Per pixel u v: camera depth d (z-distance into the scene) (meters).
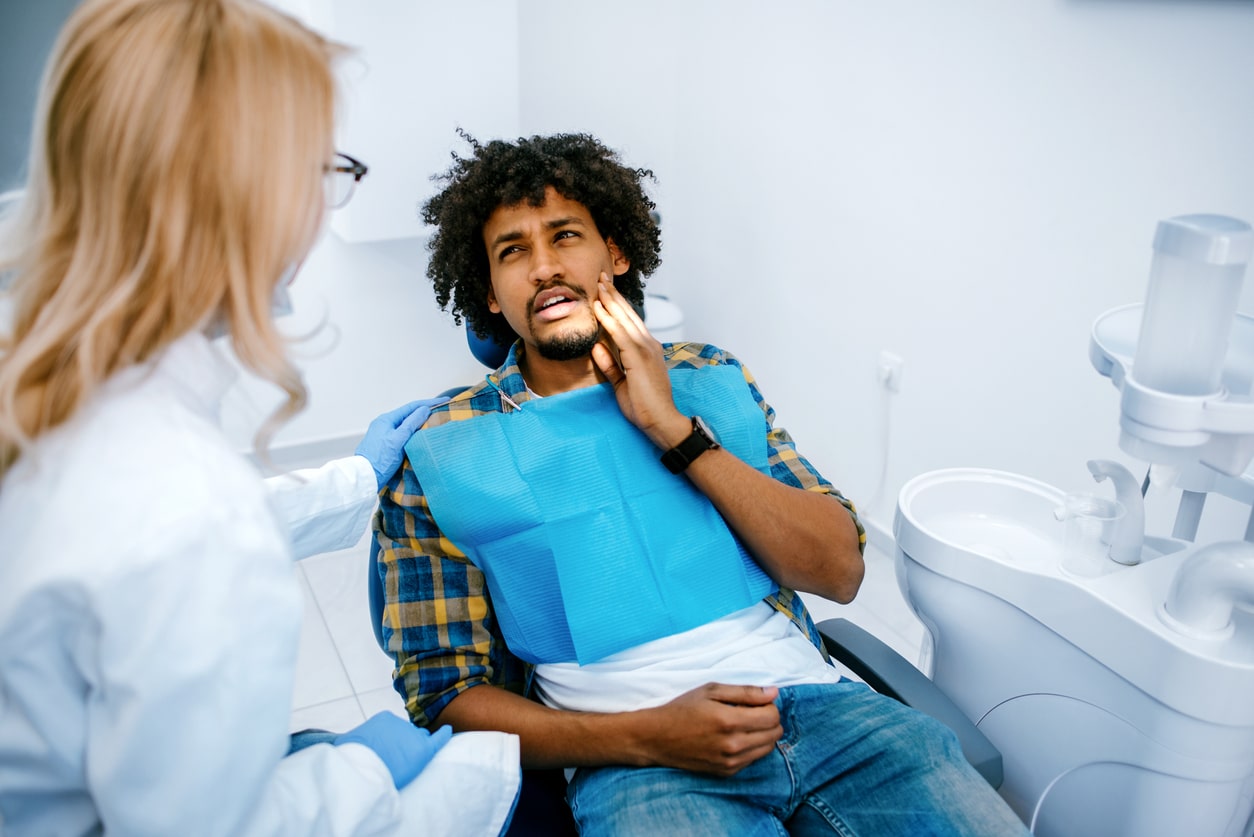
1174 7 1.59
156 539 0.65
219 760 0.67
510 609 1.17
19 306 0.71
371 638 2.25
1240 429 0.94
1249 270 1.54
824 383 2.64
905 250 2.26
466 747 0.96
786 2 2.45
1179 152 1.64
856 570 1.25
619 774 1.09
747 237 2.83
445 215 1.40
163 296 0.69
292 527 1.13
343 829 0.80
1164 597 1.08
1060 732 1.18
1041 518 1.34
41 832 0.73
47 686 0.67
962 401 2.20
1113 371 1.10
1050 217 1.88
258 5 0.71
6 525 0.68
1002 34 1.90
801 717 1.15
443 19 2.56
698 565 1.19
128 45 0.66
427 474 1.18
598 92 2.99
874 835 1.06
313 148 0.71
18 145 2.33
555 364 1.30
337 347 3.03
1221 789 1.06
